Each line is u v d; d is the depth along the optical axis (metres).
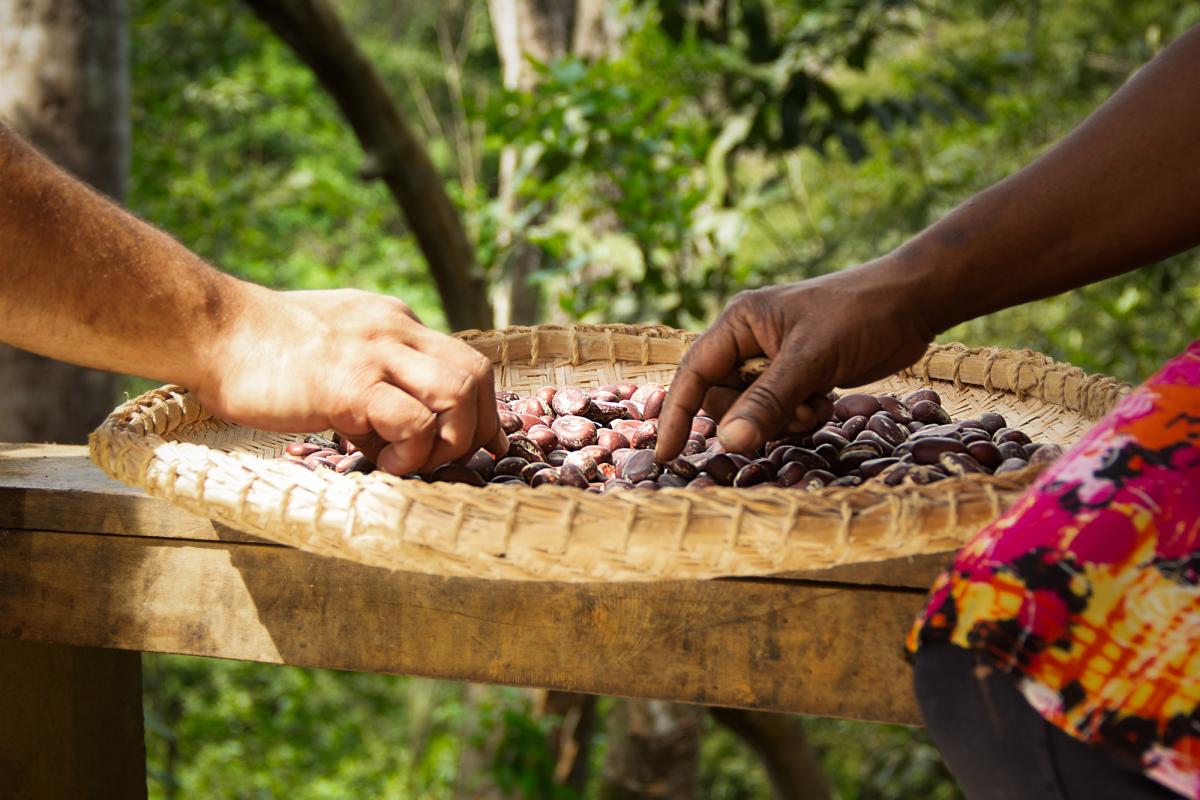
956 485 0.85
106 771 1.41
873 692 1.05
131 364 1.01
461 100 3.14
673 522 0.84
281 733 7.30
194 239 5.92
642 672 1.10
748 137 3.27
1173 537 0.65
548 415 1.38
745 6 3.24
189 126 7.61
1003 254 1.03
